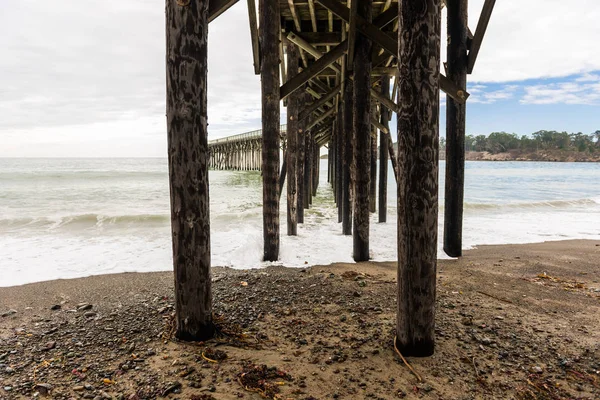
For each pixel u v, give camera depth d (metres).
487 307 2.98
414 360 2.13
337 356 2.22
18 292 3.61
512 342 2.37
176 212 2.25
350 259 4.84
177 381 1.97
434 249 2.07
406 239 2.06
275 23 4.38
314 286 3.63
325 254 5.10
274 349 2.32
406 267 2.09
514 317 2.78
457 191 4.79
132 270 4.49
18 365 2.16
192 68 2.07
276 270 4.33
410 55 1.89
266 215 4.71
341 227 7.40
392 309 2.99
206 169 2.24
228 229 7.09
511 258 4.76
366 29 3.71
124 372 2.07
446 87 3.65
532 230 7.15
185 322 2.38
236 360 2.18
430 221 2.01
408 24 1.88
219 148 41.81
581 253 5.07
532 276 3.93
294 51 6.31
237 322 2.74
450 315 2.80
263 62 4.45
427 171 1.94
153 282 3.95
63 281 4.01
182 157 2.15
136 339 2.48
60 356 2.27
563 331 2.53
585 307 3.00
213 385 1.93
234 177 24.64
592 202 11.51
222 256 5.03
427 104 1.89
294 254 5.09
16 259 4.98
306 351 2.29
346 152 6.20
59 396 1.86
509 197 14.38
